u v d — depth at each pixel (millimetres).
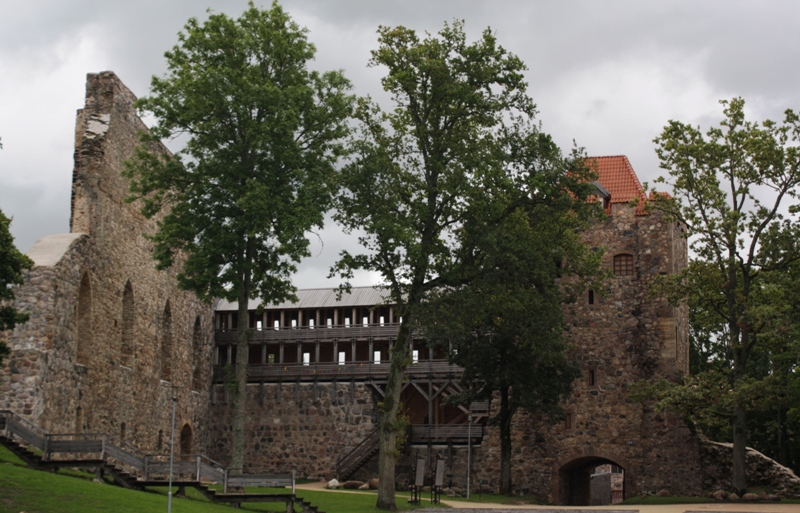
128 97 46438
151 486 32719
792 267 44438
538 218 36438
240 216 37688
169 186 38781
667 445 50781
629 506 40844
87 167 43094
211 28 38719
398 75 35031
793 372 45312
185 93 38000
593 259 46625
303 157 38969
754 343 44625
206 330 58938
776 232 43812
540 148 35969
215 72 36906
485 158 34812
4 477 27516
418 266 35156
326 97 39625
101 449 32594
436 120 36031
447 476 54094
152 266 49656
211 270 37406
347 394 58156
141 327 48188
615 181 55406
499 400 54188
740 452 44281
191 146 38719
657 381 46812
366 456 54250
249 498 31844
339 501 36969
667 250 53031
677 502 45250
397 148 35875
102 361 43344
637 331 52750
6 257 29875
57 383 38906
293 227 36156
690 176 44688
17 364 37625
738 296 44375
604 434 52094
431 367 56469
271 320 61594
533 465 52750
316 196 36688
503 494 50125
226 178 37812
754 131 44062
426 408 60250
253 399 59344
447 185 34625
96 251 42844
